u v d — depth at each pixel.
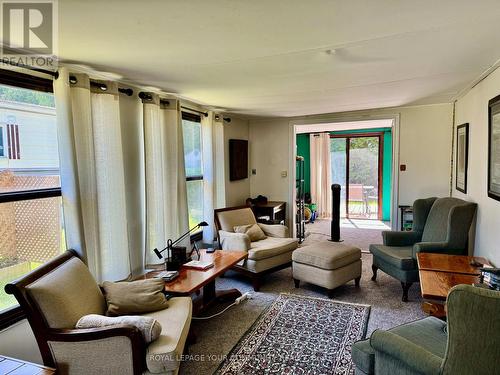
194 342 2.54
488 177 2.91
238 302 3.28
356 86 3.31
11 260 2.28
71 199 2.44
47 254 2.53
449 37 2.03
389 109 4.79
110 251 2.89
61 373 1.77
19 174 2.31
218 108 4.62
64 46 2.10
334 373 2.15
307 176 8.34
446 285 2.18
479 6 1.62
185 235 3.54
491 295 1.21
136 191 3.34
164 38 1.98
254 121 5.83
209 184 4.48
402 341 1.55
